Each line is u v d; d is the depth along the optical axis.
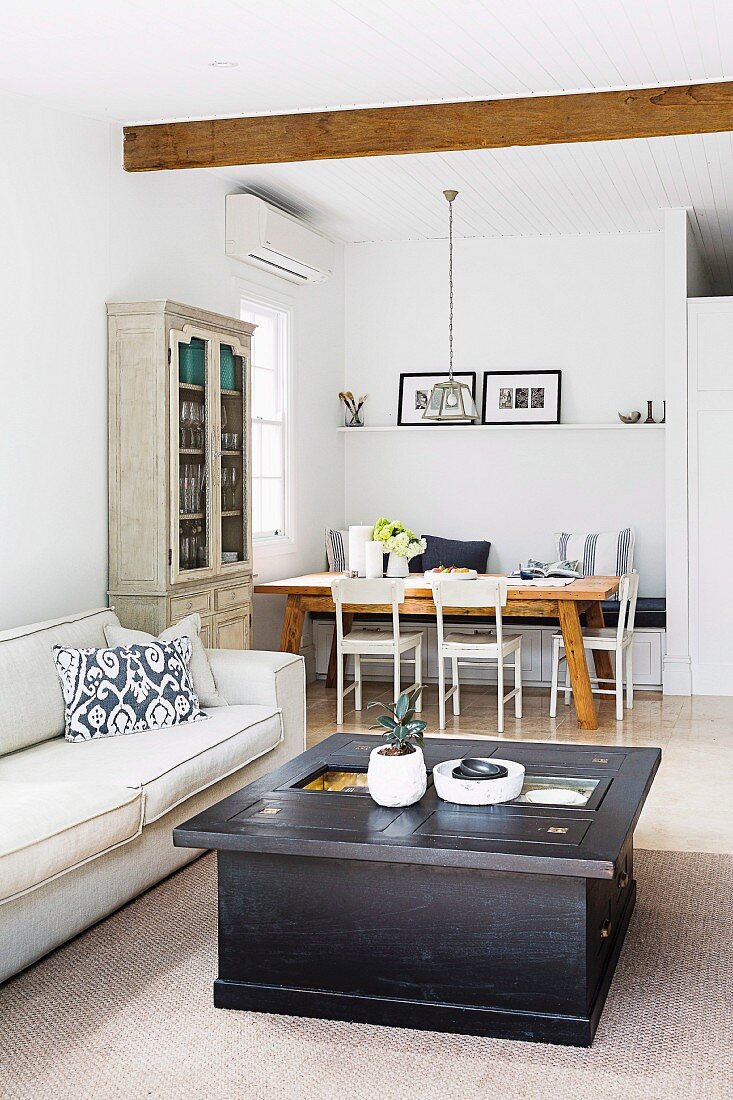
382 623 7.70
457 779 3.06
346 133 4.94
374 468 8.32
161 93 4.49
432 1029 2.77
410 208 7.04
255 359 7.16
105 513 5.07
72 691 4.05
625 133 4.63
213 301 6.24
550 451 7.90
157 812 3.52
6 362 4.42
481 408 8.03
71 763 3.66
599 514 7.83
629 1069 2.55
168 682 4.26
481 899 2.73
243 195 6.31
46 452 4.66
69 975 3.07
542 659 7.49
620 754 3.59
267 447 7.28
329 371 8.05
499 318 7.98
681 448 7.08
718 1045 2.66
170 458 4.98
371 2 3.49
